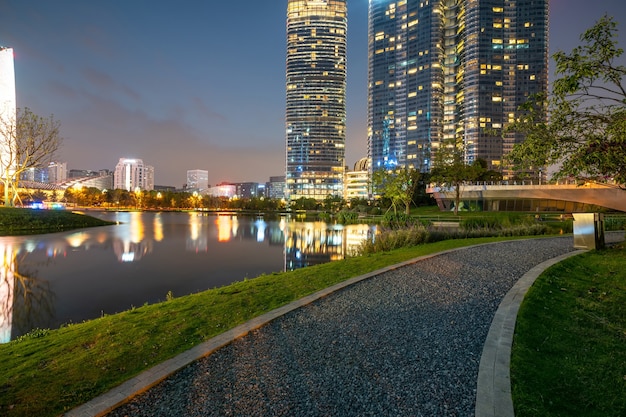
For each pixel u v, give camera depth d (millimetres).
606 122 8055
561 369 4434
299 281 9797
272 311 6914
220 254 24172
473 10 140875
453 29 163500
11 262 19266
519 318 6137
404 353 5055
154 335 5984
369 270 10945
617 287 8281
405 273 10320
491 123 139000
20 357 5277
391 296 8016
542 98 9180
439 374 4434
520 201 72062
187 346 5438
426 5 161750
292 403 3873
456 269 10758
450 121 162750
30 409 3793
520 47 138625
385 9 174375
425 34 162000
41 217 39969
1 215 36594
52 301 12133
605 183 9188
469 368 4566
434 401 3855
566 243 16000
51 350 5523
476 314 6668
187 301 8250
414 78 165375
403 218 53156
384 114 173500
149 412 3736
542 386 4031
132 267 18484
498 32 139250
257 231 44250
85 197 150625
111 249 24719
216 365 4766
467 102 142875
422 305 7320
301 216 101688
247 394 4059
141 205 159125
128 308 11445
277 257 23391
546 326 5852
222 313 7109
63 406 3846
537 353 4852
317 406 3811
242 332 5844
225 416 3654
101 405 3830
